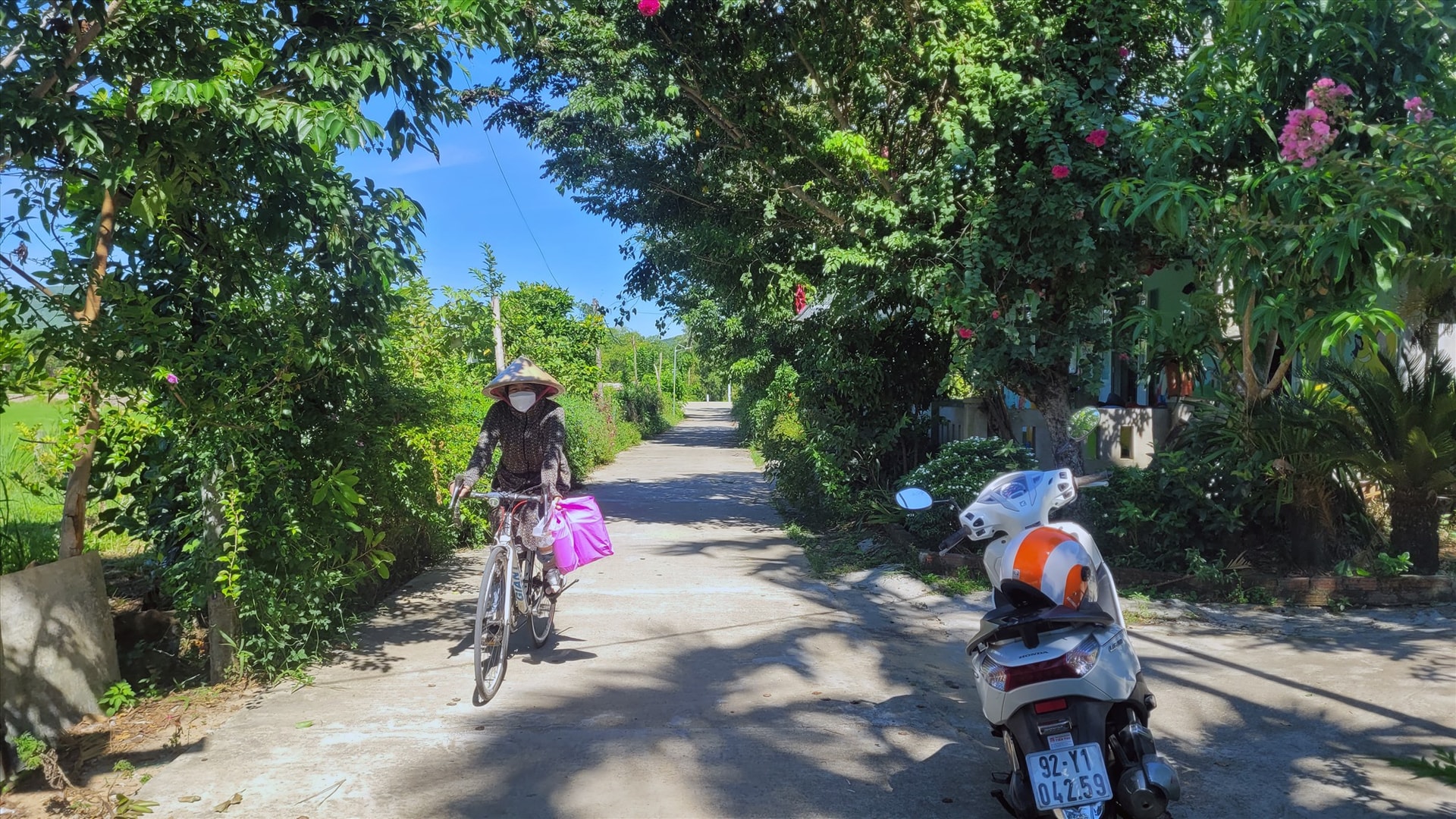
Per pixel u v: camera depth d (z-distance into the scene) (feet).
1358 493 25.70
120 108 16.85
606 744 15.38
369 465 23.02
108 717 16.57
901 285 32.73
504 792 13.55
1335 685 17.49
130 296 16.25
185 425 17.33
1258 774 13.89
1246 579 24.07
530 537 19.79
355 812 12.89
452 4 16.66
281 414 18.85
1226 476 25.41
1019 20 30.50
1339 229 18.47
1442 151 17.52
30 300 16.47
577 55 36.83
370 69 16.39
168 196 16.22
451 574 30.50
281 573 19.11
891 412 38.96
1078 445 31.37
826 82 35.73
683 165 40.68
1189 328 25.75
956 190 31.94
